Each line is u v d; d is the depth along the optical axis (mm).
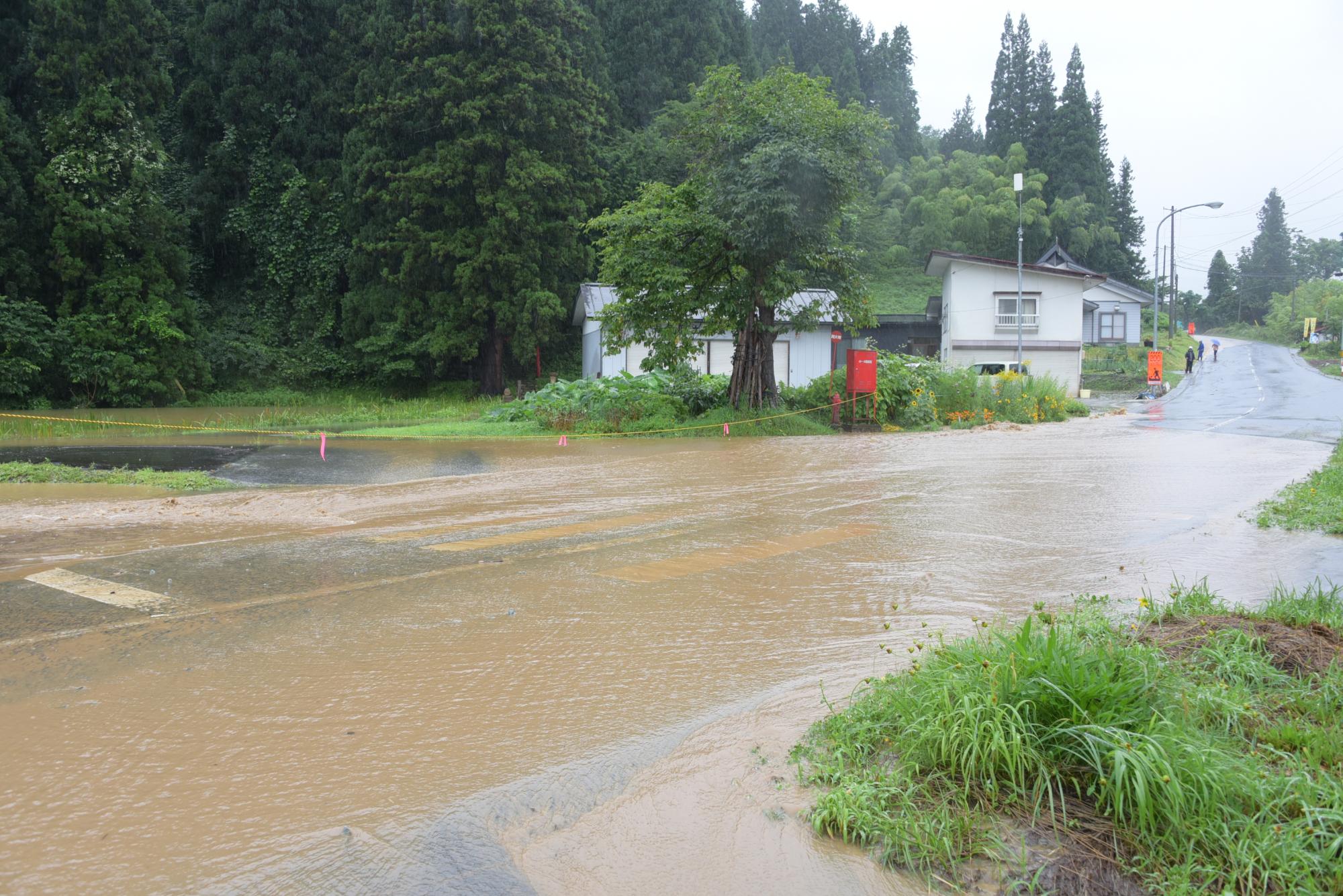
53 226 31750
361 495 11242
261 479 12734
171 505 10406
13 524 9227
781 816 3293
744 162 20156
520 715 4242
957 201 70938
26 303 30547
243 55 39406
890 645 5277
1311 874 2773
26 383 30297
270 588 6609
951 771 3381
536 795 3459
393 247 36469
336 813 3314
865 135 20812
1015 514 9961
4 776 3574
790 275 21172
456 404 34219
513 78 37094
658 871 2965
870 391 22266
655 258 22109
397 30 37594
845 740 3748
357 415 26797
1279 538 8562
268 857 3012
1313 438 20109
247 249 40406
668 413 21453
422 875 2926
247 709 4293
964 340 44281
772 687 4629
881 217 75188
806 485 12281
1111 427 23750
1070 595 6414
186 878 2883
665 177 47500
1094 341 65500
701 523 9422
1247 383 45594
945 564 7449
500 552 7914
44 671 4797
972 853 3002
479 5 36375
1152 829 3023
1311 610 5336
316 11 40469
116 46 32438
